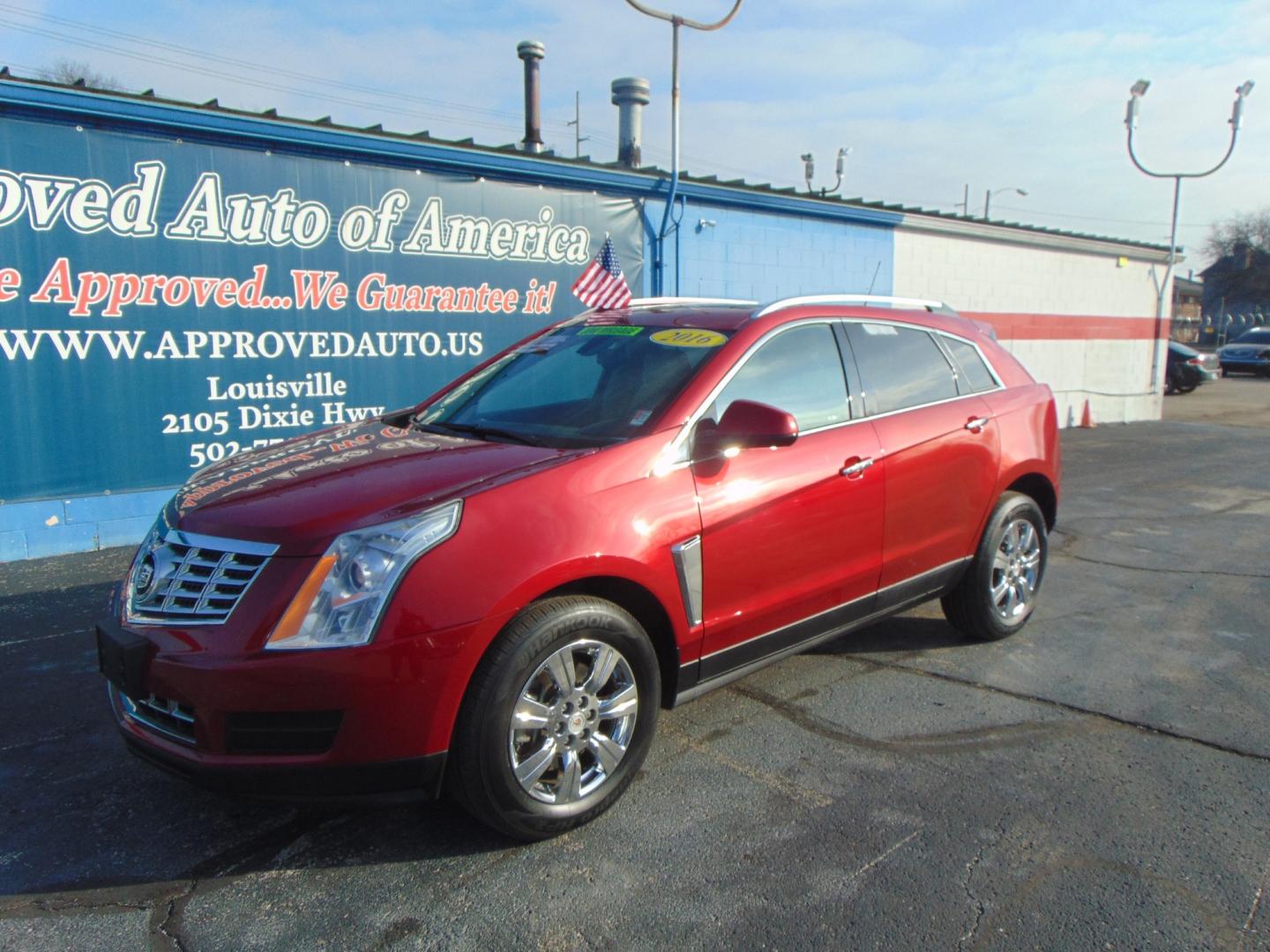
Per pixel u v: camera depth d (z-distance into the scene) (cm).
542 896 280
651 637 346
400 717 270
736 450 357
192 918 270
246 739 268
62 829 319
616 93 1252
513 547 288
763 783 351
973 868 294
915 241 1359
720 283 1119
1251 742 387
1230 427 1769
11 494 680
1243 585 635
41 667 464
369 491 299
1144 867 295
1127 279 1806
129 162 700
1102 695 438
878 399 432
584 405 375
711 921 268
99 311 702
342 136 791
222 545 287
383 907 275
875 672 468
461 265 894
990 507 484
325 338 820
